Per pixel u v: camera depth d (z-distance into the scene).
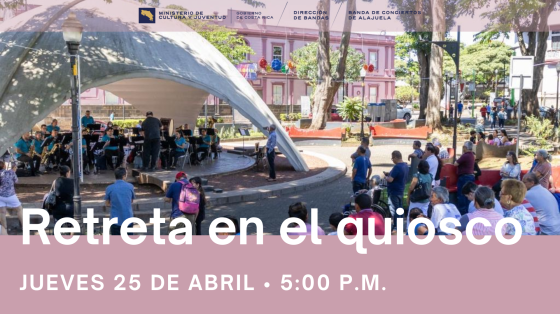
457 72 14.00
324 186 15.78
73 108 8.63
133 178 15.30
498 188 10.73
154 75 15.07
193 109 23.86
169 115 24.09
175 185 8.39
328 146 27.17
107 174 15.78
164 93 23.05
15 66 13.74
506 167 10.72
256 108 17.50
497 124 40.56
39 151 15.61
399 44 55.59
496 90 63.97
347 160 21.94
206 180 14.41
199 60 17.20
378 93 54.75
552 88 49.62
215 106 43.75
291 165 18.83
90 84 13.94
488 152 20.19
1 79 13.48
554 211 6.96
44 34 14.69
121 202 7.88
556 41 49.34
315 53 46.19
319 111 30.64
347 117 31.09
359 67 48.50
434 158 10.45
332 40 49.50
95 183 14.27
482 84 72.62
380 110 36.19
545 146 21.39
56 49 14.25
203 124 35.47
